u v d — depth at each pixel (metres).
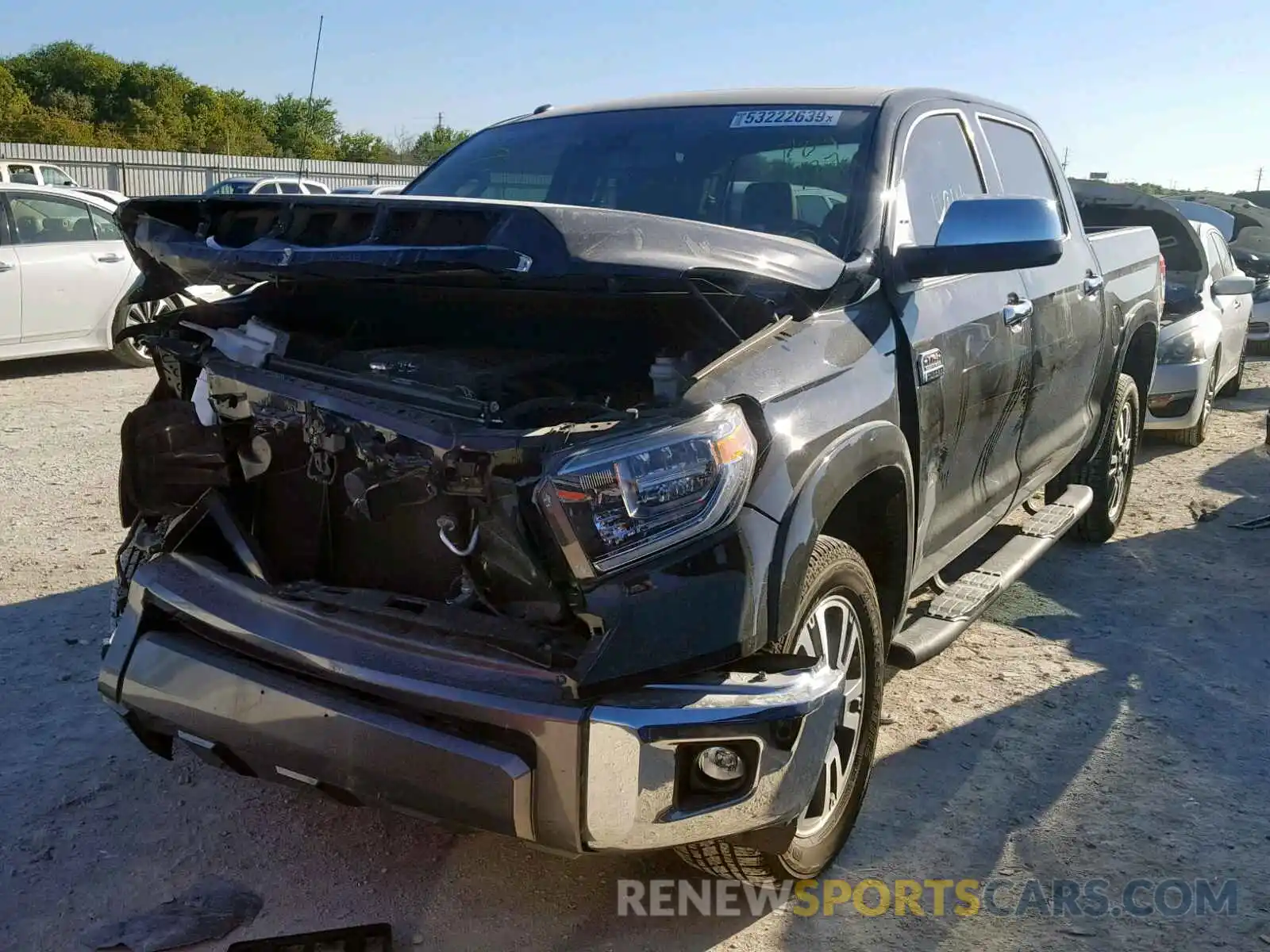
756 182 3.64
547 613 2.52
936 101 4.14
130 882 2.98
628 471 2.37
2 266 9.50
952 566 5.21
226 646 2.79
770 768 2.50
